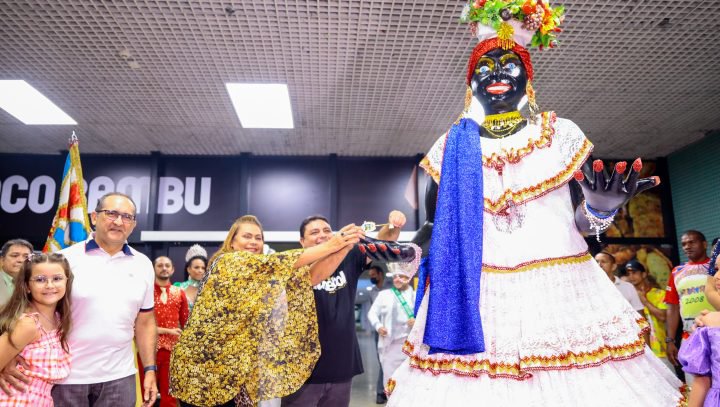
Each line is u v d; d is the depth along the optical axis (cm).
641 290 627
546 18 209
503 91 203
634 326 177
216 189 752
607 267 514
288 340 248
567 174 183
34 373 262
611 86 538
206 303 249
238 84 534
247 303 245
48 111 598
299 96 559
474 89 209
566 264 181
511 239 186
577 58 481
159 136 677
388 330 555
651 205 764
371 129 658
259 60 485
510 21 204
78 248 305
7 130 650
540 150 190
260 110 603
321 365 304
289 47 461
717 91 551
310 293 254
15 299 266
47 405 268
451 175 190
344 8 403
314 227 344
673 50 467
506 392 168
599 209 176
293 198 755
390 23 420
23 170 739
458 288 177
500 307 179
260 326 248
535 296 177
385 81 525
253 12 407
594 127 654
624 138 693
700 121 633
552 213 187
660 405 166
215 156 759
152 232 723
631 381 169
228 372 243
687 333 433
